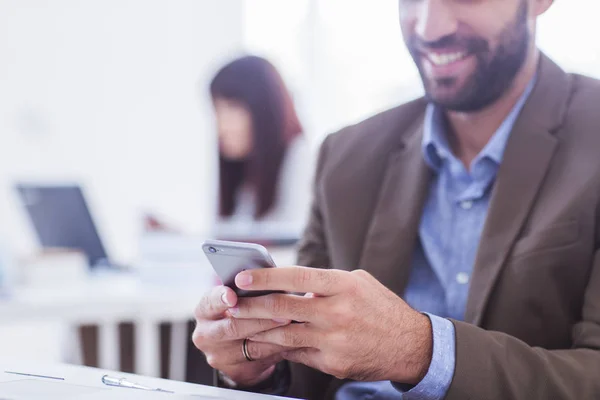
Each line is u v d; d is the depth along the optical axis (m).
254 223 2.74
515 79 0.99
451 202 1.05
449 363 0.74
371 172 1.13
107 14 4.10
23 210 2.66
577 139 0.95
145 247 2.30
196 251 2.30
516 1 0.96
